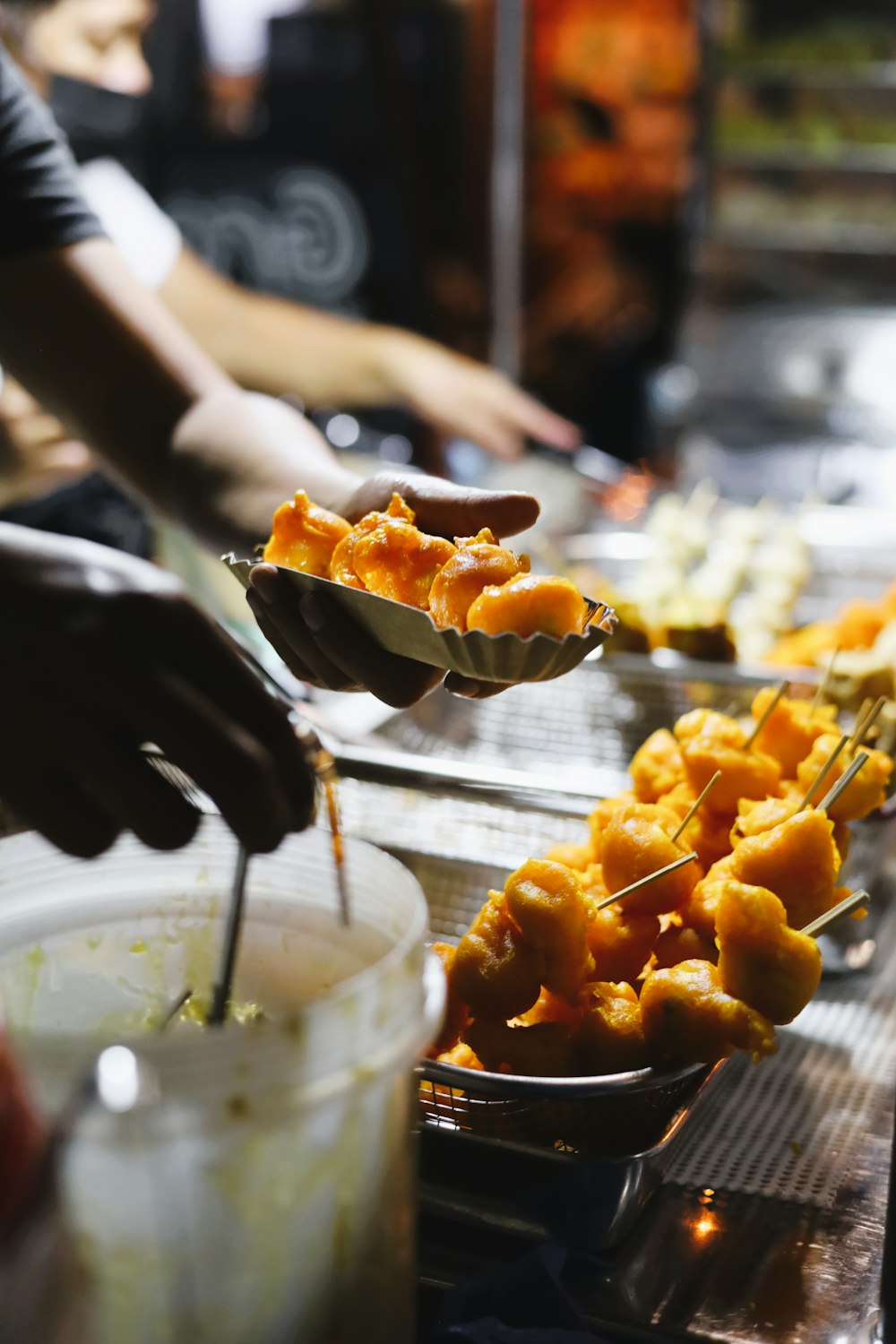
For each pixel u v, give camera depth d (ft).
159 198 9.32
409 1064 1.84
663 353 11.55
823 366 10.46
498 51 7.86
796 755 2.94
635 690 4.11
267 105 9.03
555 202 11.66
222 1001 1.92
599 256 11.70
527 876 2.37
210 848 2.05
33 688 1.80
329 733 3.43
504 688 2.51
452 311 10.84
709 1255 2.33
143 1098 1.62
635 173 11.46
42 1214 1.62
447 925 3.12
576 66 11.16
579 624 2.27
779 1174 2.50
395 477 2.75
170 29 8.73
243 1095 1.66
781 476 9.93
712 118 10.18
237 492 3.11
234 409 3.25
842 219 10.25
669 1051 2.31
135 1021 2.09
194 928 2.08
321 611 2.47
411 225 9.29
